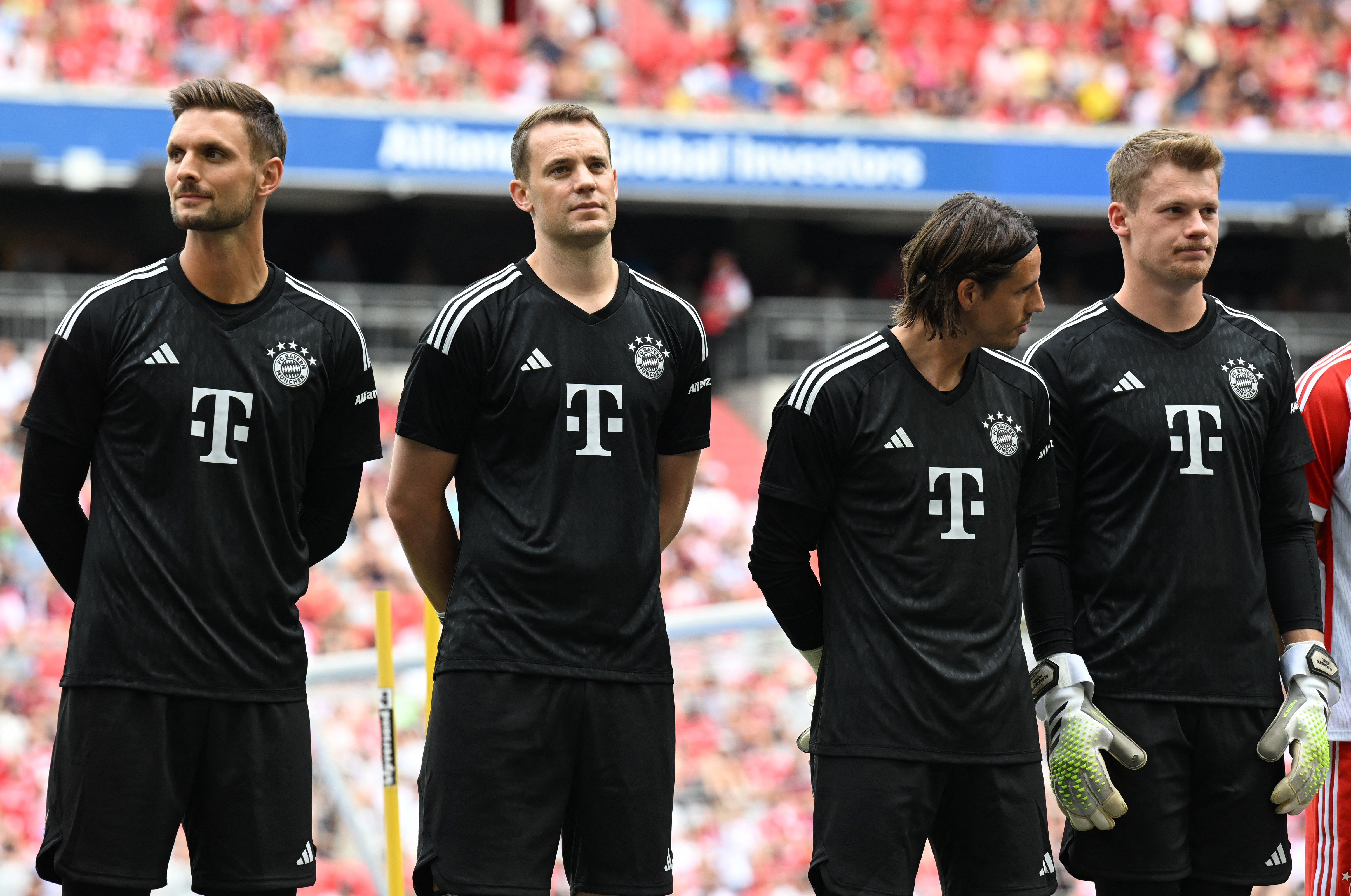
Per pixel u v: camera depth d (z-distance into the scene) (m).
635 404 11.40
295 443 11.18
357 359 11.57
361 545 41.12
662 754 11.30
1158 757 11.58
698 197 62.22
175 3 58.41
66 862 10.46
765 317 58.53
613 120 61.31
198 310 10.98
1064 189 65.19
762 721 30.12
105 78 56.59
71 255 67.19
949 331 11.04
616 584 11.14
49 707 33.12
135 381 10.75
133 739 10.53
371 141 58.75
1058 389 12.00
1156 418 11.75
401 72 60.84
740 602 45.22
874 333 11.57
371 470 43.69
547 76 62.94
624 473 11.27
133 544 10.66
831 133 63.31
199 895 10.98
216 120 10.80
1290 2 71.38
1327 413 12.57
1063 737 11.36
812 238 74.94
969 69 67.69
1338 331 62.00
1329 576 12.70
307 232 69.75
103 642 10.60
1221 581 11.66
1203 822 11.74
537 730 10.93
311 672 18.69
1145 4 69.88
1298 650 11.77
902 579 11.03
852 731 10.98
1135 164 11.94
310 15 60.66
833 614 11.28
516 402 11.18
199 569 10.71
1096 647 11.81
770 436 11.49
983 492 11.19
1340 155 66.19
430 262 71.00
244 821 10.82
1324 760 11.45
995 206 10.97
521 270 11.57
